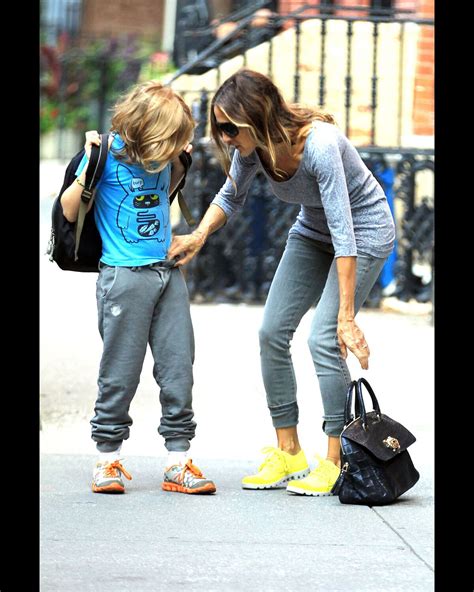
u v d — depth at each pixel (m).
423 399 20.84
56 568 12.04
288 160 14.61
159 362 15.47
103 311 15.16
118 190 14.94
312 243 15.58
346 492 14.86
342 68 32.47
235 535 13.42
